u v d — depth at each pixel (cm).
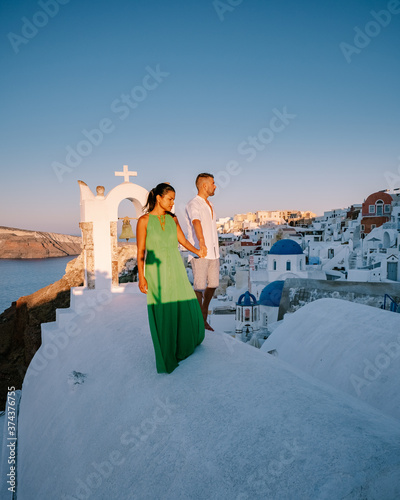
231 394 276
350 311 617
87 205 758
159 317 332
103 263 777
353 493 156
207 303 470
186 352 356
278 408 243
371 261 4438
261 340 1648
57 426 412
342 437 196
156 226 338
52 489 347
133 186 786
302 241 7969
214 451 221
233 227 16875
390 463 164
